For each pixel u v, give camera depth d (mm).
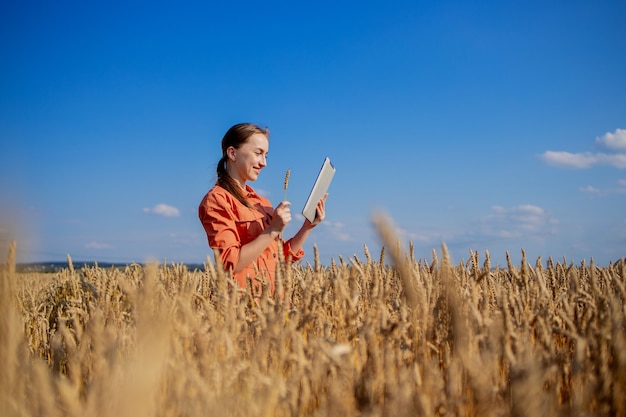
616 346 2062
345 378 1958
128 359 2207
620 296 2924
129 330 2703
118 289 3705
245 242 4441
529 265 3291
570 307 2826
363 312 3104
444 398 1903
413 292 1857
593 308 2750
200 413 1675
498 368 2223
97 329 2088
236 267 4109
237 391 2104
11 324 1614
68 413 1657
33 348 3379
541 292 3041
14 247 1305
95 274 4766
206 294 3631
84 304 3562
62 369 2721
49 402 1592
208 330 2355
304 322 2596
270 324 2227
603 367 1992
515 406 1634
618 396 1963
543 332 2416
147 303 1660
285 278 3086
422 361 2225
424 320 2363
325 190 4609
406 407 1713
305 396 1983
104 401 1592
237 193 4484
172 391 1849
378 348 2264
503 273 4520
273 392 1794
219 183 4551
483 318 2514
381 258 3408
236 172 4652
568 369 2377
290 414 1954
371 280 3252
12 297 1602
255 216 4547
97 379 1730
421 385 2020
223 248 4133
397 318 2705
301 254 4750
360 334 2426
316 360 2045
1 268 1540
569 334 2416
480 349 2350
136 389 1335
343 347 1990
